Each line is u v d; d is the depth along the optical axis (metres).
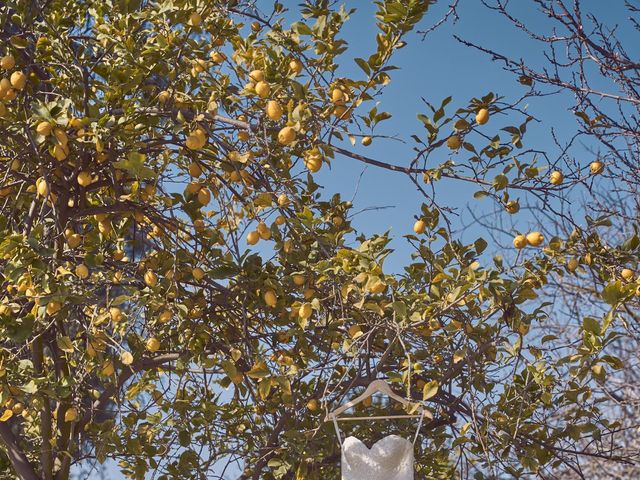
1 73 3.08
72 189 3.47
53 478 3.59
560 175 3.24
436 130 3.11
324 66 3.22
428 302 3.03
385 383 2.66
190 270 3.43
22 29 3.29
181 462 3.55
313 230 3.10
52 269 2.99
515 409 3.37
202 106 3.41
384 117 3.22
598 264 3.45
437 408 3.76
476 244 3.37
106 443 3.28
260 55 3.31
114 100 3.15
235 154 3.15
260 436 3.75
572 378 3.16
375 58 3.05
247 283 3.35
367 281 2.77
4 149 3.45
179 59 3.26
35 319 2.95
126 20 3.16
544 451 3.34
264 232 3.12
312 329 3.41
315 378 3.80
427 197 3.18
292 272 3.43
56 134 2.80
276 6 3.96
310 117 2.97
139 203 3.44
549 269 3.21
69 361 3.48
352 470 2.71
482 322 3.25
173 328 3.56
